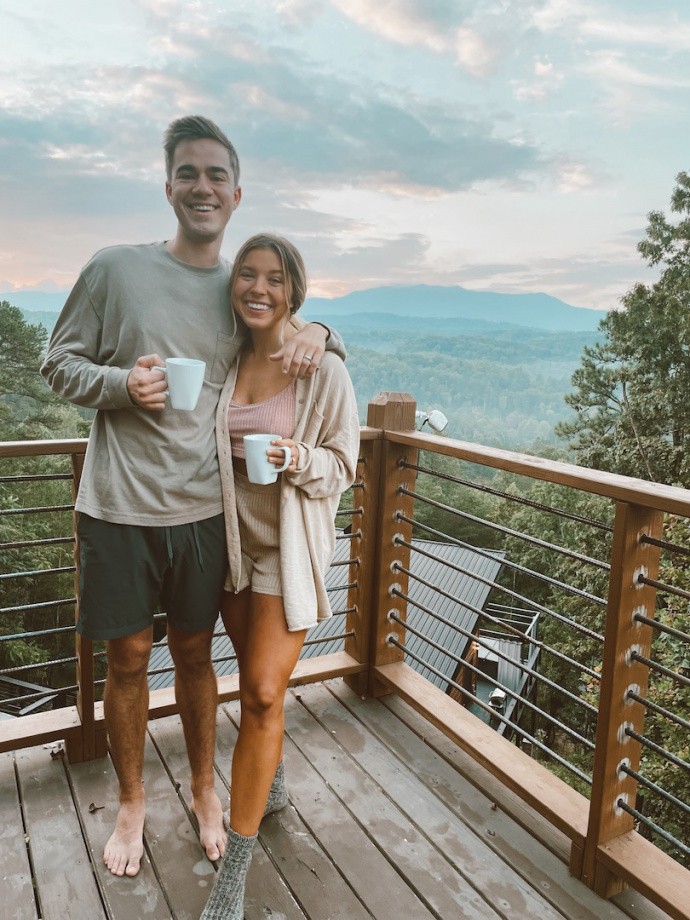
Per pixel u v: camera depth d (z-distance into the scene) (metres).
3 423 23.30
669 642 8.19
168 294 1.54
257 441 1.40
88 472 1.60
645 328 19.25
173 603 1.69
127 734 1.74
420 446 2.29
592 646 14.98
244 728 1.53
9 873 1.72
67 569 2.11
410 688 2.47
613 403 19.94
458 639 11.13
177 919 1.59
